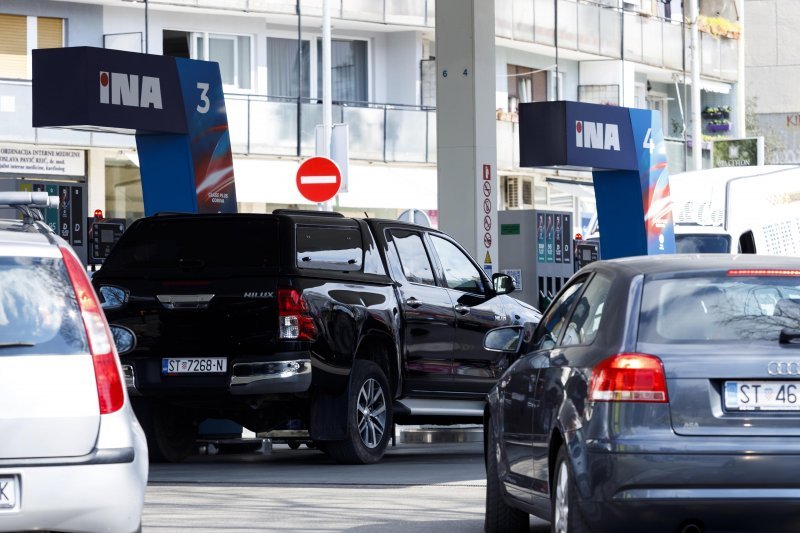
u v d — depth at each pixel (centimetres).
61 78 3619
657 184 4762
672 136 12588
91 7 8769
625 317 1756
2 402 1612
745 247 5753
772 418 1694
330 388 3262
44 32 8625
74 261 1702
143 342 3222
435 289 3584
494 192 4781
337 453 3353
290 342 3161
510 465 2092
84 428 1634
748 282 1788
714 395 1700
